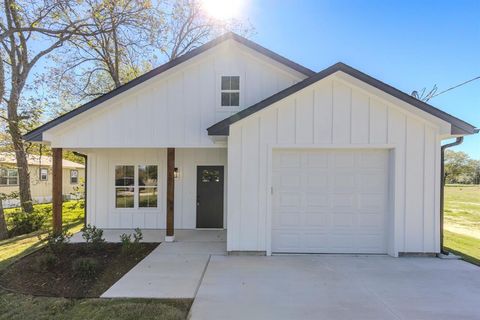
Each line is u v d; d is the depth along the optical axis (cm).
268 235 685
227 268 592
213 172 1030
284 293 471
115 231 974
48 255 602
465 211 1672
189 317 394
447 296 463
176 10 1586
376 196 704
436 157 682
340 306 427
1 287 509
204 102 841
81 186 2009
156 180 1034
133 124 836
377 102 685
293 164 707
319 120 685
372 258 666
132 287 496
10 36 1227
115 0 1045
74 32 1007
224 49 848
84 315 402
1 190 1892
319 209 706
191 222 1025
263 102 671
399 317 395
